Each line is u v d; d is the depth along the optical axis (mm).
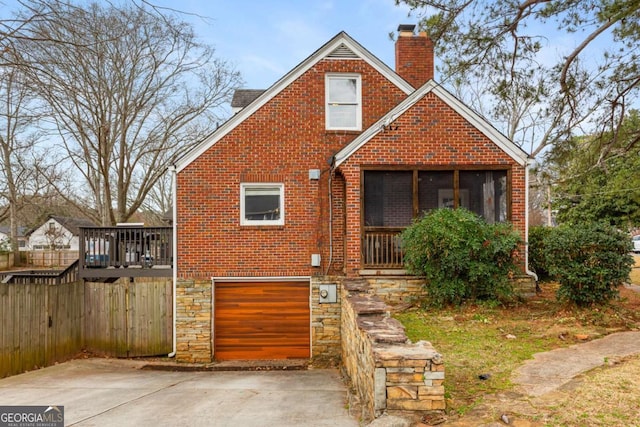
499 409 4223
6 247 31906
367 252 10414
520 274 9719
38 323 9742
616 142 12289
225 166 11203
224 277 11141
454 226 8789
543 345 6480
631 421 3861
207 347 11023
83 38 6984
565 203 25703
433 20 10664
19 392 7383
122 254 11578
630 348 6148
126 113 22062
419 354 4297
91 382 8336
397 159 10430
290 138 11336
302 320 11320
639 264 21641
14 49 6281
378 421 4027
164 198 37188
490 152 10484
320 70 11492
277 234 11227
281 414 5648
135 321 11477
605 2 9633
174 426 5227
